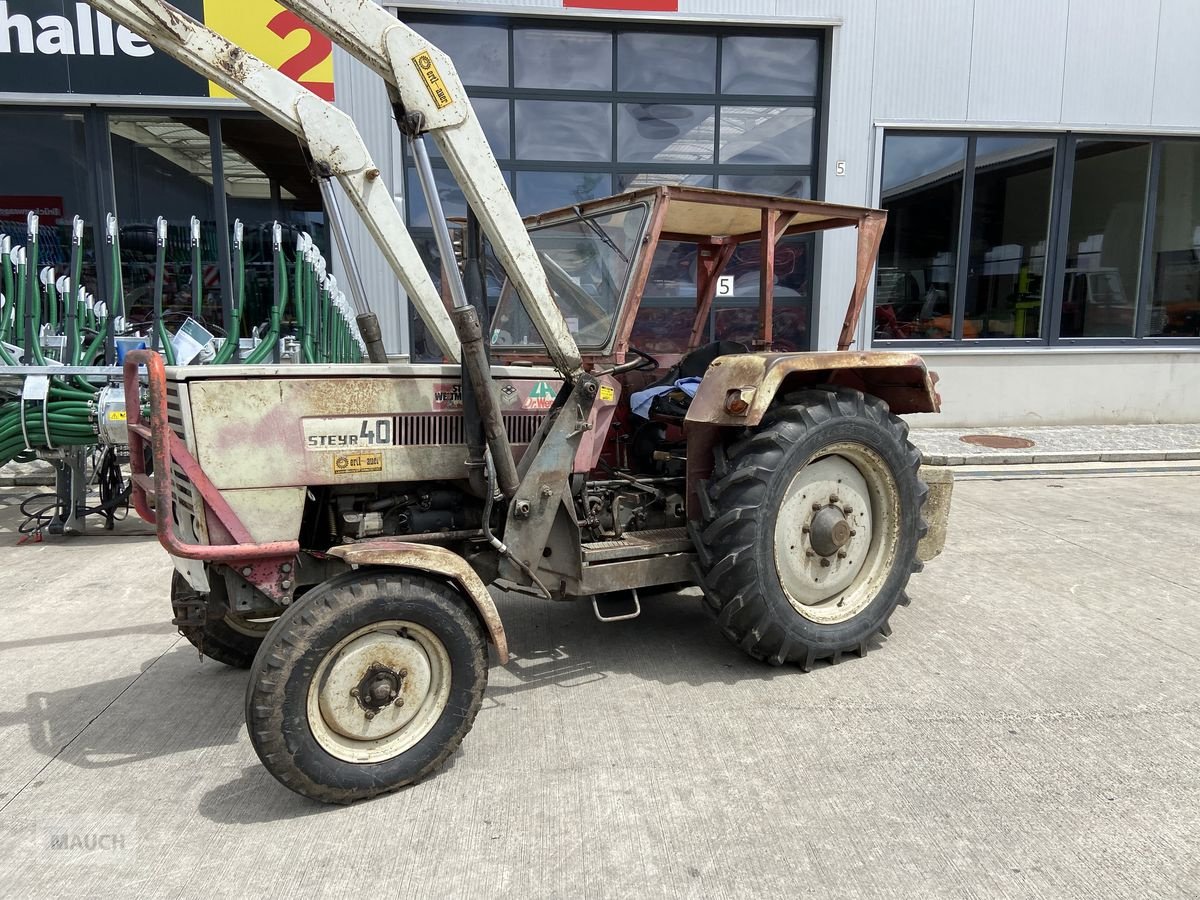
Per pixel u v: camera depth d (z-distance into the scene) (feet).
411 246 9.29
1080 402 29.48
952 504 19.94
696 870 6.79
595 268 10.59
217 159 23.48
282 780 7.38
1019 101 27.35
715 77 26.48
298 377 8.30
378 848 7.13
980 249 28.55
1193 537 16.97
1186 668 10.67
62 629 12.48
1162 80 27.99
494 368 9.70
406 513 9.30
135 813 7.70
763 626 10.12
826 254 26.99
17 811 7.74
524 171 26.07
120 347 17.72
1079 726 9.14
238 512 8.07
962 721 9.28
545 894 6.52
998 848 7.02
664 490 11.51
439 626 7.91
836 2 25.89
